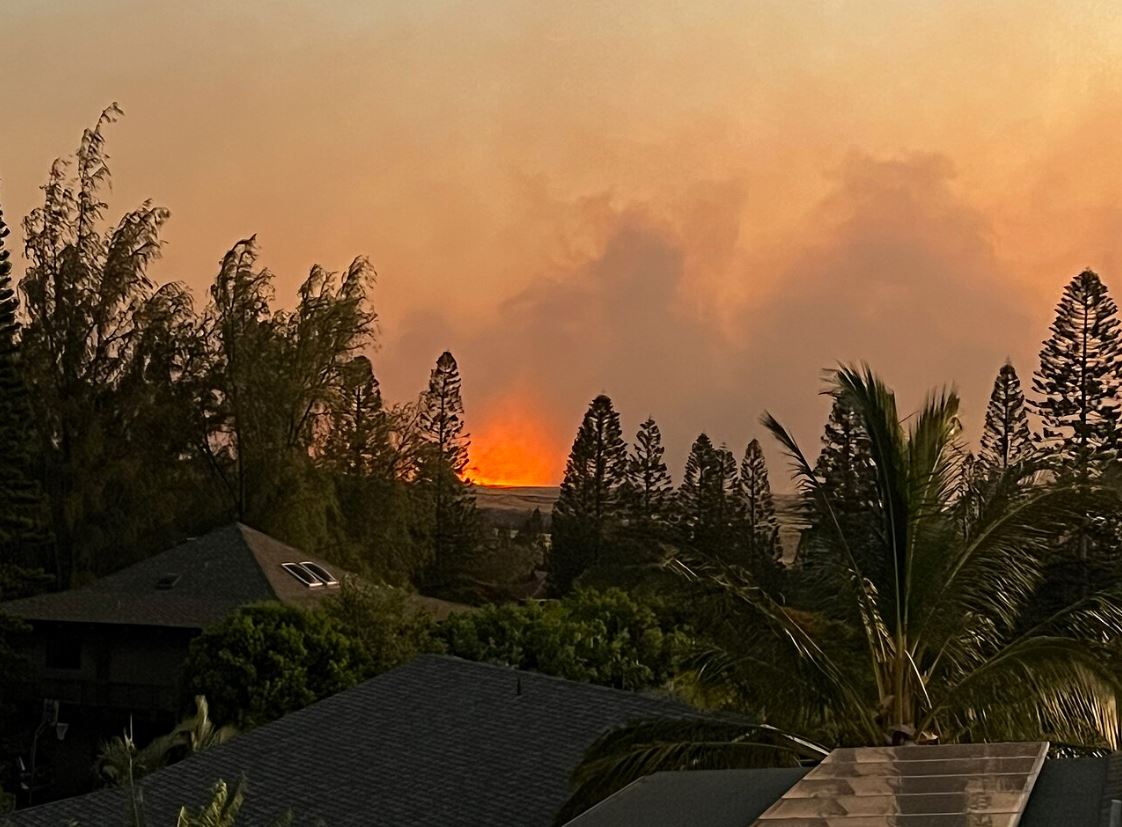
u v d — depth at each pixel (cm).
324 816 1756
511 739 1925
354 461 5616
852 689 1680
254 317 5356
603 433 7644
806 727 1683
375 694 2228
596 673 3312
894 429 1681
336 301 5481
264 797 1862
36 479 5022
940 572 1666
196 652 3180
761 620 1694
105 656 3966
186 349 5381
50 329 5275
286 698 3108
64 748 4019
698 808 961
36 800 3916
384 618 3341
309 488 5256
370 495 5566
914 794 859
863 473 1778
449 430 7488
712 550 1909
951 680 1719
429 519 6044
